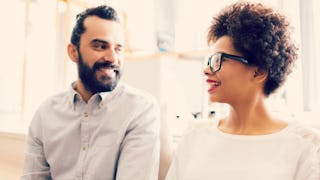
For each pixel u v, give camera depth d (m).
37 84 2.00
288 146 0.69
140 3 2.30
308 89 1.50
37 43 2.01
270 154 0.69
